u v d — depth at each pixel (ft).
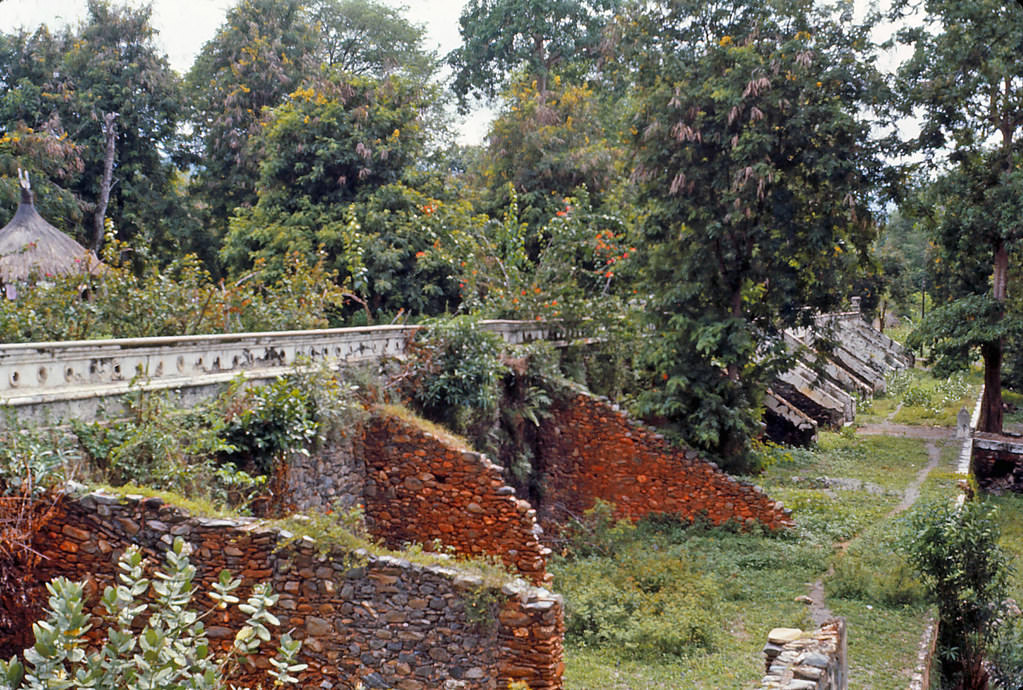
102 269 51.19
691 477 61.05
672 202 69.26
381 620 28.19
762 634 41.27
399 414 46.19
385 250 81.05
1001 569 42.55
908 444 88.84
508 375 57.77
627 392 72.84
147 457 32.04
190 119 124.88
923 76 82.48
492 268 72.95
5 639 26.96
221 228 121.90
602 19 138.51
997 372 95.61
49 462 28.22
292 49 125.39
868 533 55.67
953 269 100.32
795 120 65.46
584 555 55.21
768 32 69.21
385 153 86.69
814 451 83.92
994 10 79.10
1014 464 89.10
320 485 41.83
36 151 96.78
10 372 28.58
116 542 27.78
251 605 19.48
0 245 59.72
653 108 69.82
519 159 103.86
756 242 69.56
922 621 41.93
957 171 85.71
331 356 45.68
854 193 66.44
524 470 58.08
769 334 73.92
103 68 111.96
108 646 16.47
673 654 38.65
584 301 70.74
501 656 27.68
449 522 44.93
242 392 38.60
